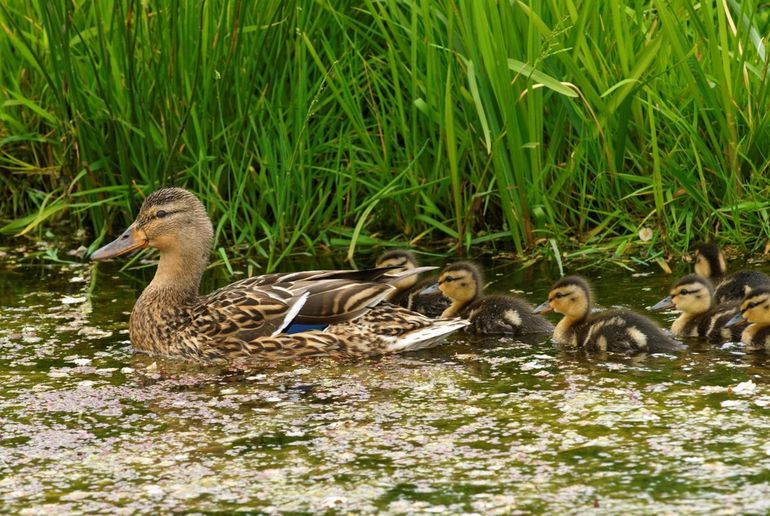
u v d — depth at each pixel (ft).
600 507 25.27
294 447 29.01
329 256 47.42
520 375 34.09
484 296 40.52
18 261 48.65
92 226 52.65
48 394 33.42
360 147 49.83
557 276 43.86
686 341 37.22
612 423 29.81
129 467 28.12
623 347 36.19
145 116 47.83
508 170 46.62
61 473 27.91
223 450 28.99
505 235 47.60
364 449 28.73
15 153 53.06
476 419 30.45
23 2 50.96
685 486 26.11
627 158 47.60
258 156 48.08
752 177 45.52
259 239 49.19
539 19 43.83
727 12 46.57
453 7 45.29
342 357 36.76
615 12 44.91
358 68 49.57
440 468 27.50
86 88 49.08
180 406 32.27
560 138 46.65
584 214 46.50
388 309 37.81
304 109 47.78
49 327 40.09
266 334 36.99
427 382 33.73
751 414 30.07
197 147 48.57
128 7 45.44
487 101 46.09
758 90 45.47
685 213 46.16
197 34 47.34
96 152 49.98
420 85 47.03
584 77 44.42
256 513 25.55
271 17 47.26
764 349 35.83
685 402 31.14
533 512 25.16
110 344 38.47
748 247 45.83
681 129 45.75
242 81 47.75
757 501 25.30
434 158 48.57
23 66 51.83
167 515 25.59
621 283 42.75
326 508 25.66
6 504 26.32
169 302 38.14
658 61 46.26
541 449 28.35
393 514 25.27
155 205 38.78
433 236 49.44
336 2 49.26
